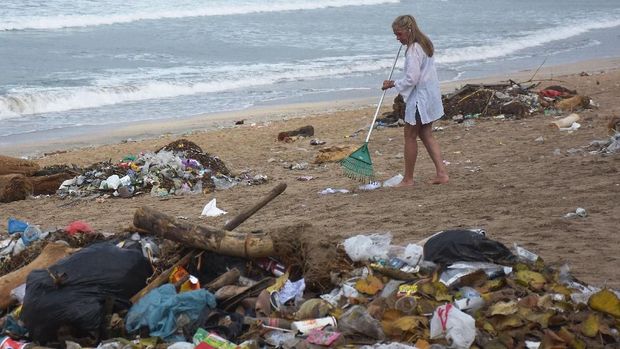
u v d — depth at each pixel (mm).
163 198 12023
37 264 6422
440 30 41438
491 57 33250
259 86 26828
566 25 44531
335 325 5414
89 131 20156
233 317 5586
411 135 10875
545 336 5078
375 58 31781
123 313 5617
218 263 6270
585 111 17547
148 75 27422
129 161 13695
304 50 33750
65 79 26094
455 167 12320
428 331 5234
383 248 6480
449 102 17594
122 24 39875
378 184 11242
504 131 15484
